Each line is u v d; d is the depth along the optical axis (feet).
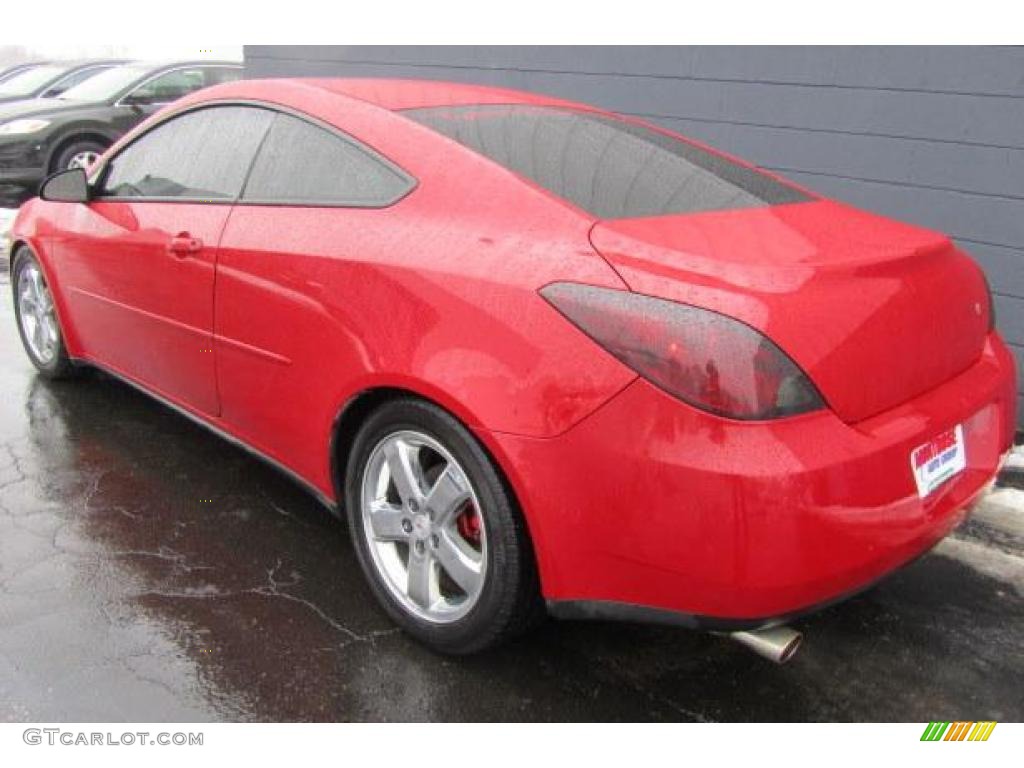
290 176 10.12
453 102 10.18
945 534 8.16
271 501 11.62
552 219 8.00
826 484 6.79
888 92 15.07
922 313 7.87
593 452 7.16
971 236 14.60
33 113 32.81
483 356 7.72
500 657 8.81
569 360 7.29
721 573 6.82
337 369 8.95
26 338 15.57
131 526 10.85
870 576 7.30
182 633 8.95
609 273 7.33
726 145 17.25
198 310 10.82
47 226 14.07
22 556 10.09
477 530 8.32
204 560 10.23
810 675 8.78
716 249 7.63
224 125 11.32
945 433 7.83
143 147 12.66
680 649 9.04
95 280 12.87
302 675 8.46
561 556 7.48
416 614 8.77
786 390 6.86
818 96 15.84
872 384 7.33
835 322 7.20
